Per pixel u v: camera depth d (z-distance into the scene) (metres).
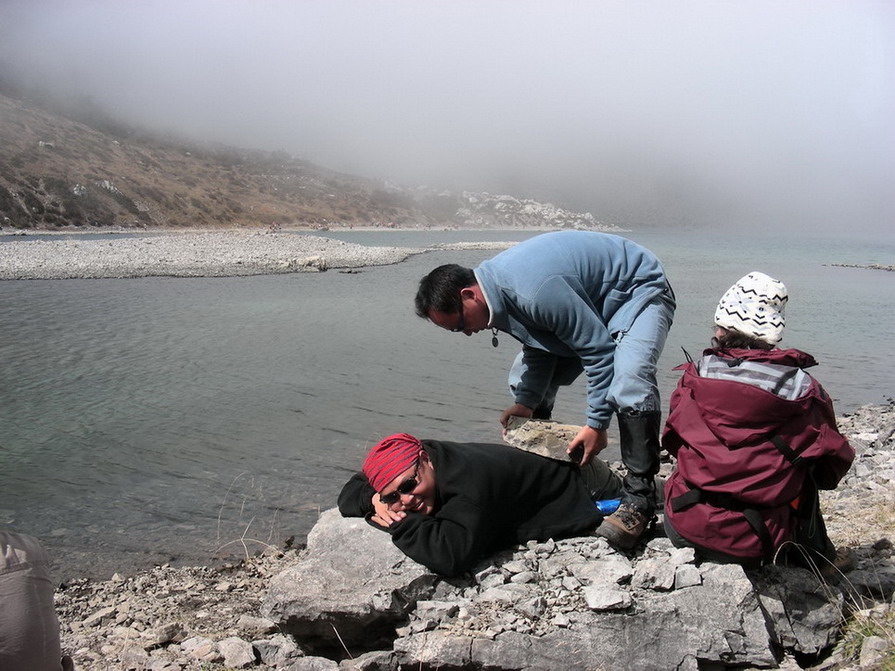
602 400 4.23
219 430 9.58
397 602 3.76
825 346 17.61
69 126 131.75
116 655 3.97
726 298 3.96
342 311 22.17
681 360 15.02
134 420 10.04
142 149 141.62
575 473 4.43
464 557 3.85
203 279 32.50
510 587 3.83
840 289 34.19
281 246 52.16
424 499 4.09
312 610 3.70
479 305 4.22
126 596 5.07
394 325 19.38
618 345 4.22
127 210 110.38
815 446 3.65
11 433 9.41
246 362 14.24
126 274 33.06
